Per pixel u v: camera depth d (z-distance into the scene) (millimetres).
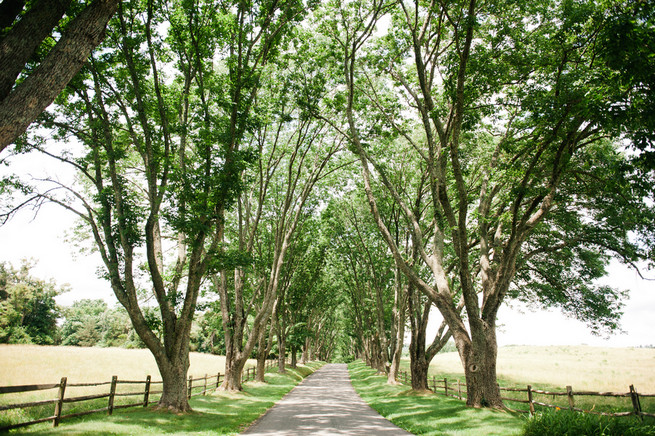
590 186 15109
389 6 13789
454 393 20312
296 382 29172
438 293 14195
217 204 13688
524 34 12711
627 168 7891
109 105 13859
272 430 9961
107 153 12797
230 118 13750
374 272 29891
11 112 5223
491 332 13547
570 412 8180
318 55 17000
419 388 19578
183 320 12938
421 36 14117
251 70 14008
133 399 16203
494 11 12227
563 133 11117
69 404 13758
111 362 33219
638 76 6656
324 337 77250
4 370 24375
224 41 14070
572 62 11039
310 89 17641
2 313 52438
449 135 14438
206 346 79562
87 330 79875
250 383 24406
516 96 12523
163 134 14023
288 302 34906
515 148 13438
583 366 45562
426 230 21328
